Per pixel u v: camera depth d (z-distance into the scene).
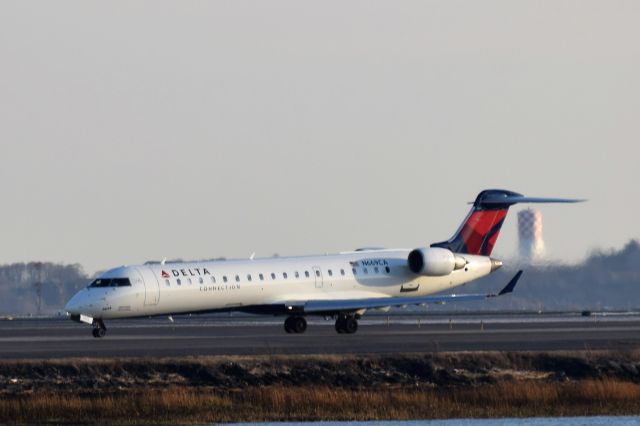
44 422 188.38
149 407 195.12
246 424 188.00
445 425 187.00
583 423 188.88
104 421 188.88
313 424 187.88
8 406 193.25
